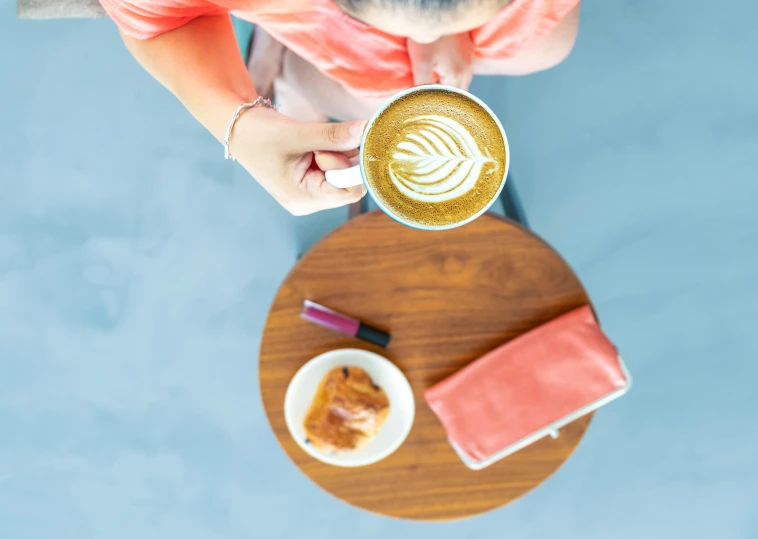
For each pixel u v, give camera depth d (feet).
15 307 5.57
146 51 2.82
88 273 5.58
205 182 5.61
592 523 5.72
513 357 3.73
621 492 5.72
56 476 5.58
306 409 3.79
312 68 3.66
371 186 2.12
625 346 5.72
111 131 5.57
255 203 5.63
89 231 5.57
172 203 5.60
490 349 3.82
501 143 2.16
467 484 3.81
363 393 3.73
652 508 5.72
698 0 5.69
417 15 2.43
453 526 5.69
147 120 5.59
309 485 5.66
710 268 5.71
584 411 3.70
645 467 5.72
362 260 3.76
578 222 5.70
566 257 5.70
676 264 5.71
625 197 5.71
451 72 2.96
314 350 3.79
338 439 3.71
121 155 5.58
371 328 3.72
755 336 5.71
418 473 3.80
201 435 5.64
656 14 5.68
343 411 3.70
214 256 5.63
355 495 3.79
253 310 5.65
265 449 5.66
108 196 5.57
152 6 2.51
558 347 3.73
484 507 3.82
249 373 5.65
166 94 5.59
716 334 5.72
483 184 2.15
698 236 5.71
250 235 5.64
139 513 5.61
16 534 5.54
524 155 5.67
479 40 3.07
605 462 5.72
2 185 5.53
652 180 5.70
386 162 2.14
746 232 5.71
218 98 2.72
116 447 5.59
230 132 2.62
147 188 5.59
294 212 2.79
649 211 5.72
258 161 2.57
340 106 3.81
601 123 5.68
